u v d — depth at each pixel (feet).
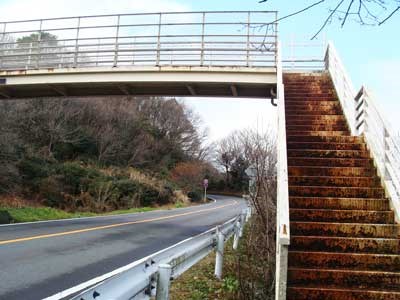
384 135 25.41
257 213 28.60
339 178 26.20
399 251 20.43
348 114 34.58
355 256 19.76
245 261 26.03
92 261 27.96
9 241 33.68
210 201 165.68
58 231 42.45
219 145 243.19
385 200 23.73
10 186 76.69
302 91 42.55
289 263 19.93
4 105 97.55
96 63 55.36
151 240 40.42
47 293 19.56
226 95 55.93
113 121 143.74
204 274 26.43
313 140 31.91
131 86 55.98
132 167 144.15
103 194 93.45
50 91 61.11
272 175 30.50
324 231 22.00
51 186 82.58
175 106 213.87
